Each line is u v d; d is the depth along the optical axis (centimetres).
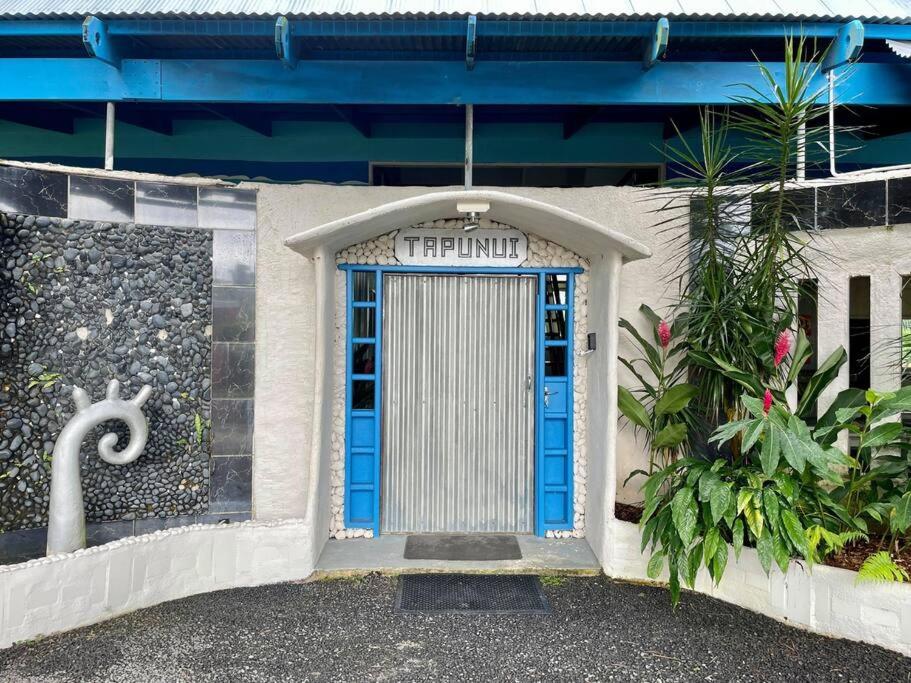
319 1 450
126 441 455
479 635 358
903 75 486
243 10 431
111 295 452
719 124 652
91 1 450
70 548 396
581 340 506
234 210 480
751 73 482
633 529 432
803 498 380
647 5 441
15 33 454
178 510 469
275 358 485
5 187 424
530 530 510
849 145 669
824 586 359
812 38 464
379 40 472
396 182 714
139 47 493
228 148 704
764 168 567
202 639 350
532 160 706
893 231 448
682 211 497
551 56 500
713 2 448
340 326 495
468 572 442
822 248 470
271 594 406
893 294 448
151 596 388
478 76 482
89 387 445
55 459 399
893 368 449
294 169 707
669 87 482
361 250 497
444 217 489
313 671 322
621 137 700
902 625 336
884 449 443
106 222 451
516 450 509
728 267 443
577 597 406
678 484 409
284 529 424
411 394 504
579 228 423
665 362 495
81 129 701
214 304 476
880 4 464
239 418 480
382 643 349
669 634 360
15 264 427
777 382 430
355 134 704
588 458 495
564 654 340
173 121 700
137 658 330
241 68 480
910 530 404
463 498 507
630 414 457
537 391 506
